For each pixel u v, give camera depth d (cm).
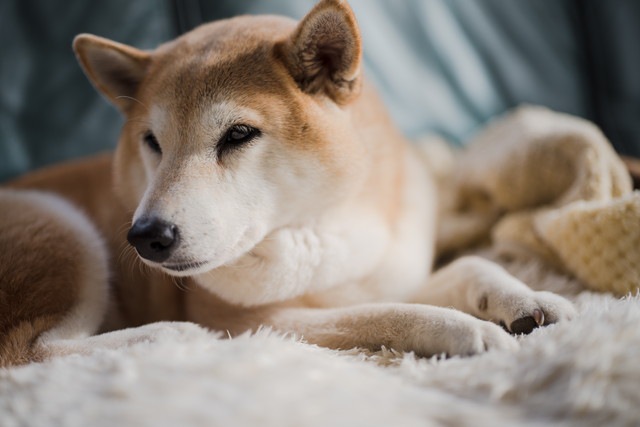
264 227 123
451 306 131
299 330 122
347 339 117
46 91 196
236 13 200
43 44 195
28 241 128
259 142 120
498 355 95
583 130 160
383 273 140
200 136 119
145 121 129
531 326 112
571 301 126
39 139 196
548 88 233
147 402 77
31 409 82
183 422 74
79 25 197
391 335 113
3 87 191
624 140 227
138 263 147
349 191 130
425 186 173
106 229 154
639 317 95
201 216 113
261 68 123
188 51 130
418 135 221
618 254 128
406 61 220
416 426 76
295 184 124
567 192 157
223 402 77
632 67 227
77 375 89
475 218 181
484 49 229
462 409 80
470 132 228
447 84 225
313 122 123
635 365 85
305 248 130
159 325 118
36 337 119
